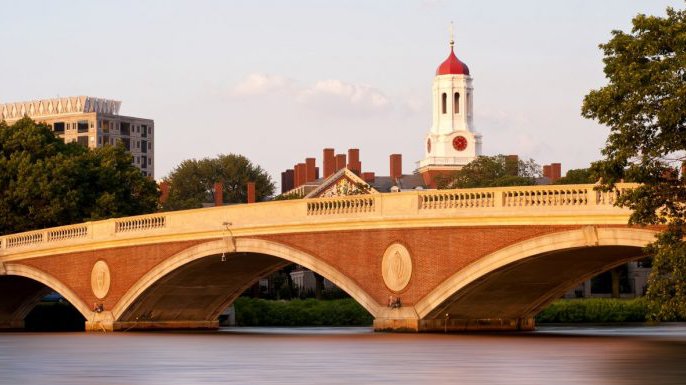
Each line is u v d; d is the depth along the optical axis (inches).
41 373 2746.1
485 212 4028.1
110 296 5315.0
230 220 4785.9
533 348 3570.4
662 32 3280.0
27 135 7155.5
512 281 4311.0
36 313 6653.5
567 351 3412.9
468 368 2775.6
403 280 4261.8
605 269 4434.1
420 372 2662.4
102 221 5344.5
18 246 5807.1
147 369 2847.0
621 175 3309.5
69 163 6939.0
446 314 4345.5
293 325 6781.5
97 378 2581.2
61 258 5570.9
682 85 3132.4
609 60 3358.8
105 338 4672.7
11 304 6387.8
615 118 3302.2
